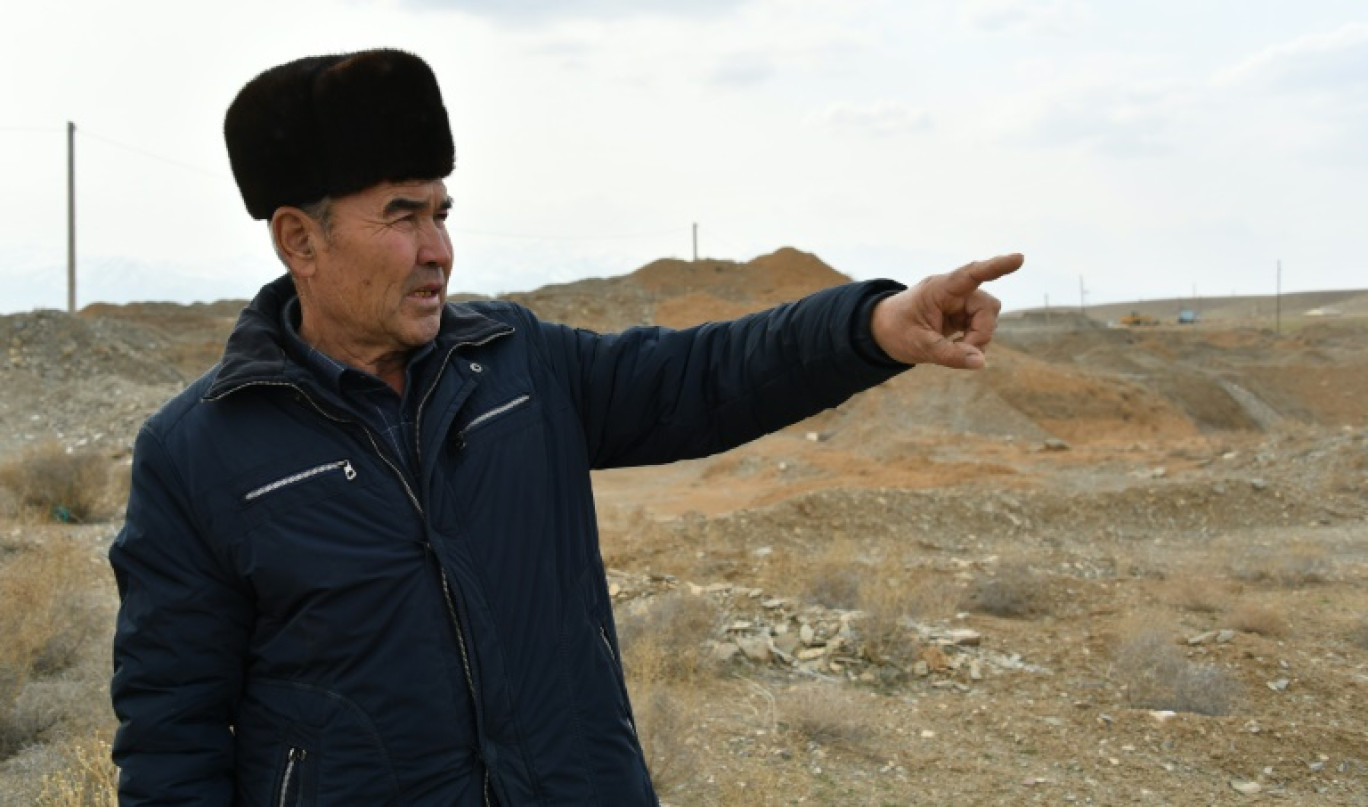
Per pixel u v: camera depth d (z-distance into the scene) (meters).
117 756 1.64
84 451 12.75
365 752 1.56
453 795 1.57
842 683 6.67
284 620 1.59
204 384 1.68
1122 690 6.59
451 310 1.79
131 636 1.62
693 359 1.86
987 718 6.11
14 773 4.70
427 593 1.58
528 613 1.64
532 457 1.71
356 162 1.55
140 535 1.62
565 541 1.75
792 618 7.67
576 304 47.03
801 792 4.98
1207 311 179.25
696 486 21.75
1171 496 15.56
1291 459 18.50
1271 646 7.57
